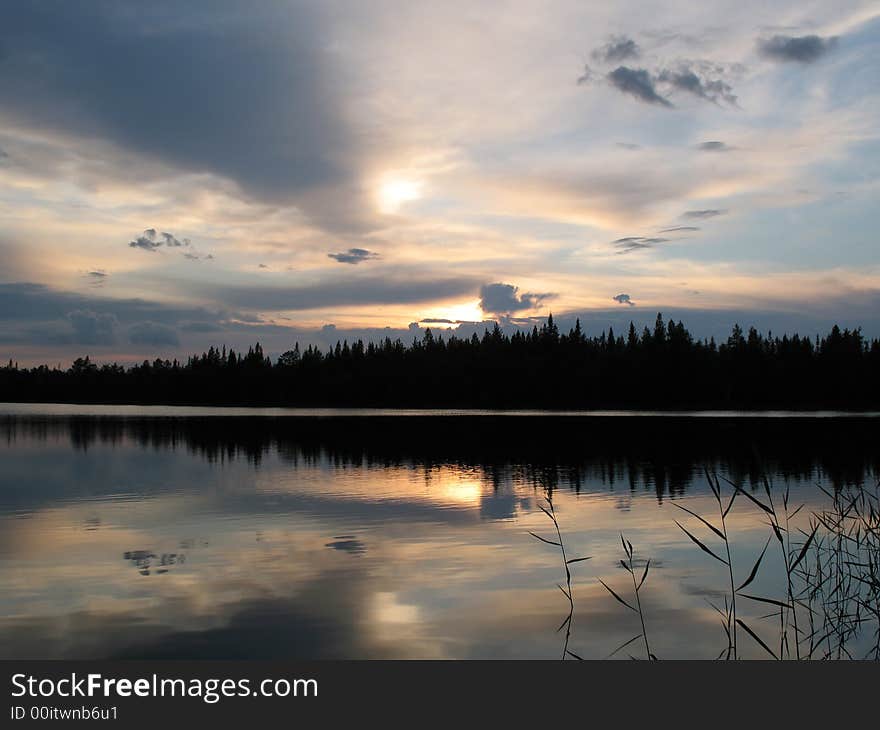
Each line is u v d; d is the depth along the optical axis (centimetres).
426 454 3155
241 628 915
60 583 1109
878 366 9769
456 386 11638
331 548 1340
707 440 3878
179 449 3431
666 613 977
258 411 9350
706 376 10588
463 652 845
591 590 1076
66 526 1551
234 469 2609
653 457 2955
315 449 3422
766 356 10531
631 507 1767
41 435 4356
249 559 1257
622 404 10725
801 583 1123
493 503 1833
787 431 4656
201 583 1108
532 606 1002
